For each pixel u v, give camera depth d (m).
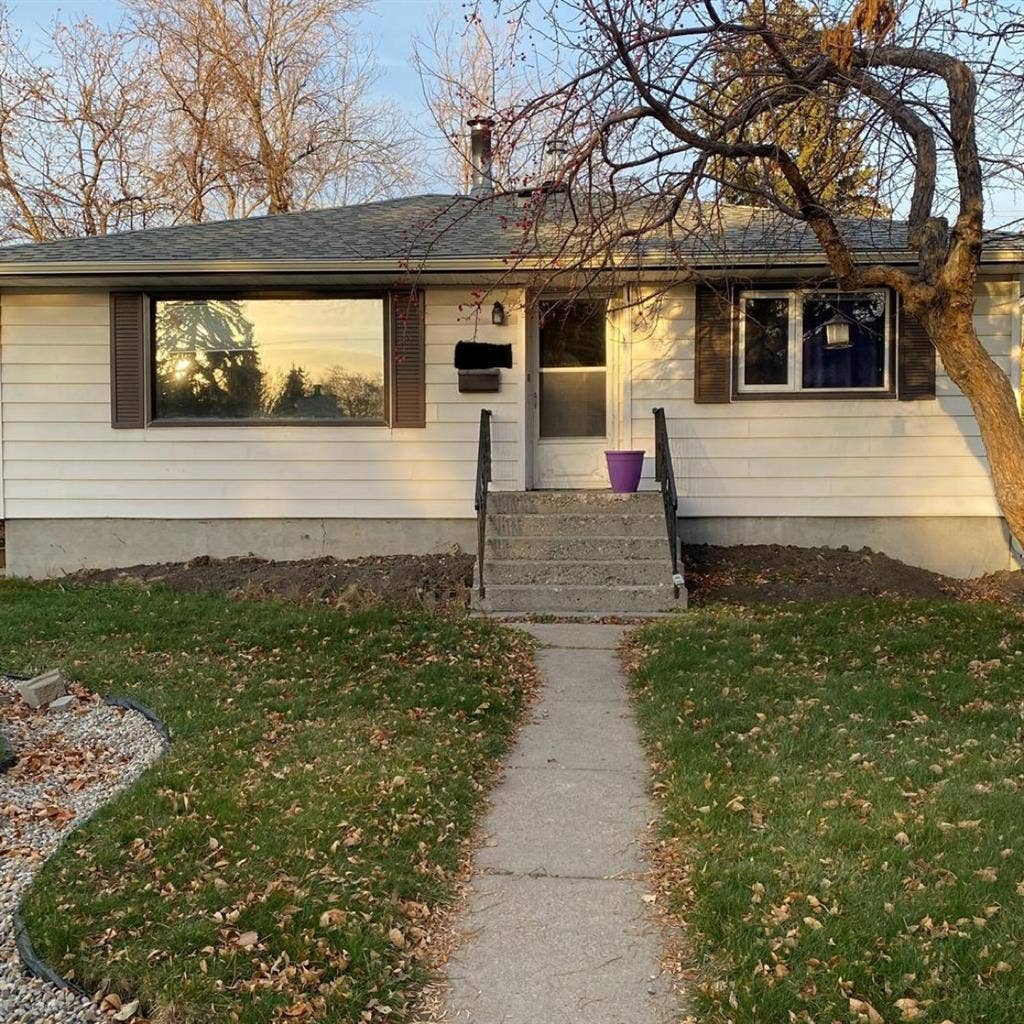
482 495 9.48
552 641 7.95
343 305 10.64
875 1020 2.91
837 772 4.84
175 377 10.78
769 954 3.28
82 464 10.78
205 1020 3.00
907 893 3.61
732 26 6.40
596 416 11.11
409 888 3.84
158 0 24.62
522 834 4.46
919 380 10.30
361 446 10.69
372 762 5.07
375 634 7.66
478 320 10.38
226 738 5.39
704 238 9.23
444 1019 3.11
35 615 8.30
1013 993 3.00
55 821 4.44
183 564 10.66
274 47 25.64
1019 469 6.18
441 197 13.83
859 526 10.52
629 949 3.49
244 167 25.39
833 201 7.19
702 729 5.60
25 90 23.84
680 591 8.91
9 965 3.26
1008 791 4.52
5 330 10.67
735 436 10.55
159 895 3.66
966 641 7.23
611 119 6.35
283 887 3.72
